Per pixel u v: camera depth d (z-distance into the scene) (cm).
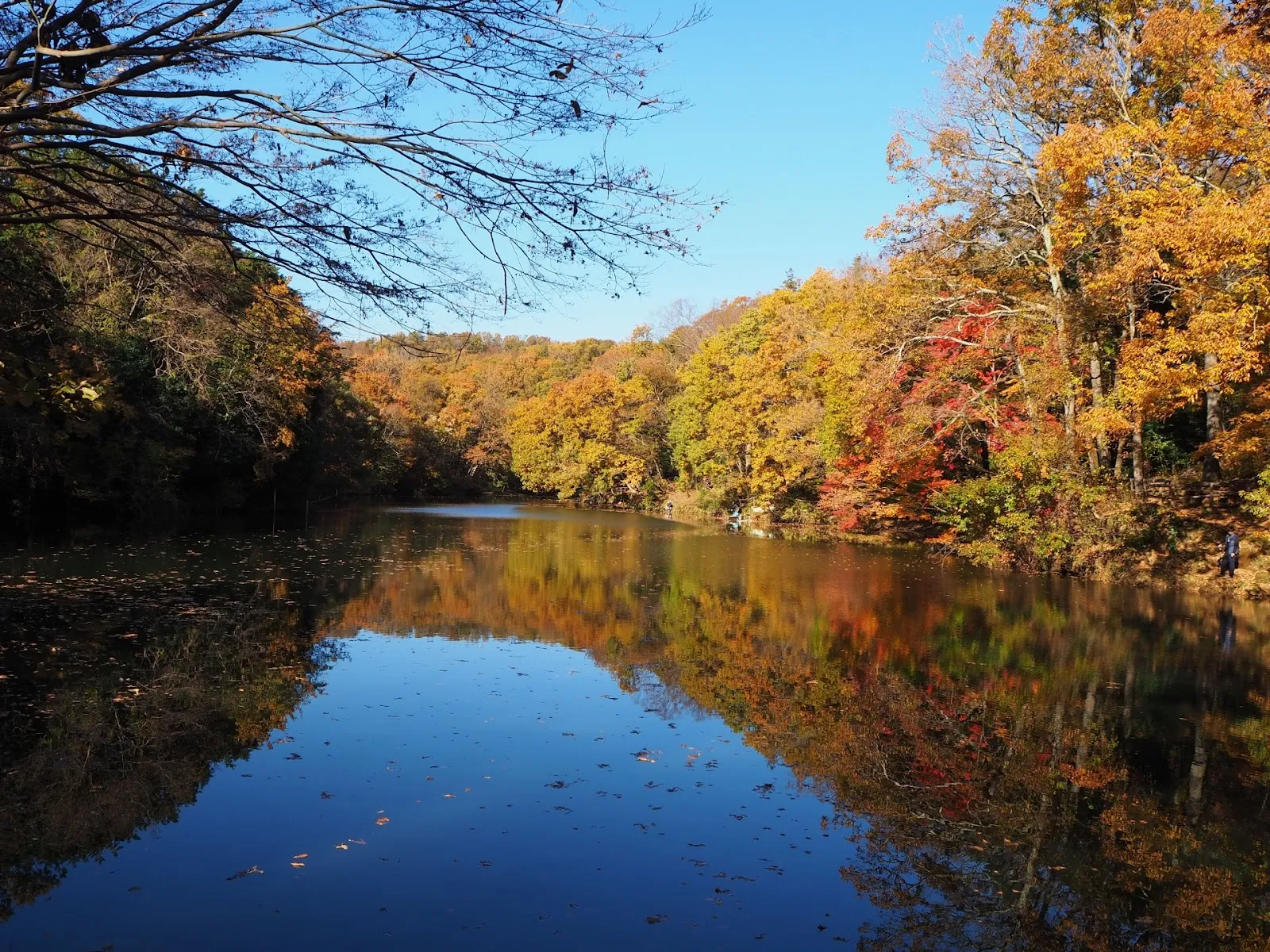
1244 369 1433
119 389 2206
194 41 495
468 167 532
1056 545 1919
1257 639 1223
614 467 5156
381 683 909
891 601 1561
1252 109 1409
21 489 2027
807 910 464
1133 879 514
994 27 2053
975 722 815
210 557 1858
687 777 654
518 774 650
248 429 2822
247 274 648
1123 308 1933
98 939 412
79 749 673
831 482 2892
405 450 5609
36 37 466
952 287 2319
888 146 2220
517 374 7606
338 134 518
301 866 491
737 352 4172
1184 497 1995
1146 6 1872
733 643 1170
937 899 482
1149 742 763
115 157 570
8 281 1031
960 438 2406
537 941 421
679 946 421
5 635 1027
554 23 495
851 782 655
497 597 1545
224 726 741
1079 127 1681
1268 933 458
